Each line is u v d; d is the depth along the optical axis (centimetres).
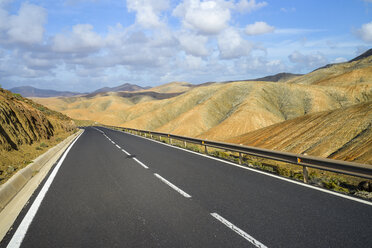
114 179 742
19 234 377
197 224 399
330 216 420
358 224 385
